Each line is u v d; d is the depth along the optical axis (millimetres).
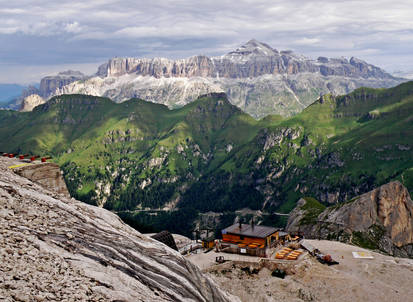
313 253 79375
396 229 194000
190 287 25469
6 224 19062
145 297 19688
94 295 17062
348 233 187875
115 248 23312
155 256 26281
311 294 63812
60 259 18469
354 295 63438
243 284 66062
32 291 14898
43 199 25375
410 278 69750
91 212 28703
